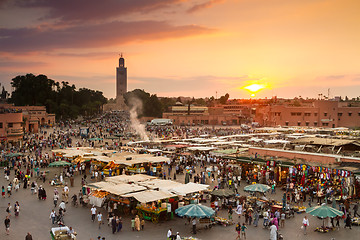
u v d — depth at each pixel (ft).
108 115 631.15
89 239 82.23
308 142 150.61
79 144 236.63
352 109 390.83
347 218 92.12
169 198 103.04
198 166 179.52
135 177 120.37
